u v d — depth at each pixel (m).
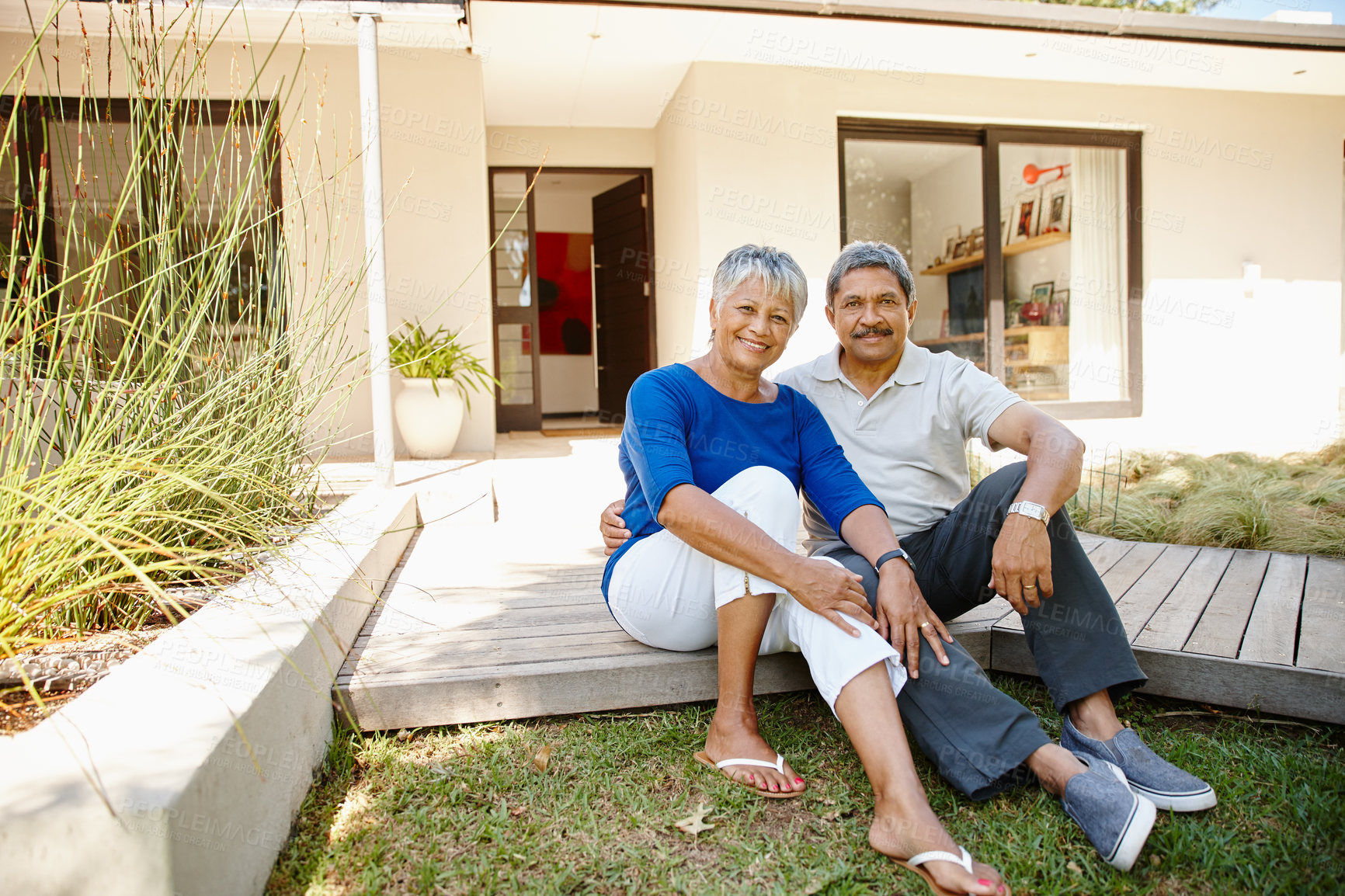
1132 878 1.17
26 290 1.43
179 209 1.91
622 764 1.47
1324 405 6.05
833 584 1.32
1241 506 2.92
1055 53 4.86
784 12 4.01
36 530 1.33
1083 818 1.22
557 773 1.44
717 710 1.45
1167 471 4.00
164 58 1.86
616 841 1.26
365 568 1.94
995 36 4.55
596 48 4.55
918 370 1.71
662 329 6.04
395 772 1.43
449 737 1.57
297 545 2.01
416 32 4.03
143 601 1.53
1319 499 3.30
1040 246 5.73
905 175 5.50
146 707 1.09
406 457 4.26
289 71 4.18
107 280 1.78
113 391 1.61
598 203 6.92
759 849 1.23
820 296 5.13
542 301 9.21
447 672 1.59
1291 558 2.51
